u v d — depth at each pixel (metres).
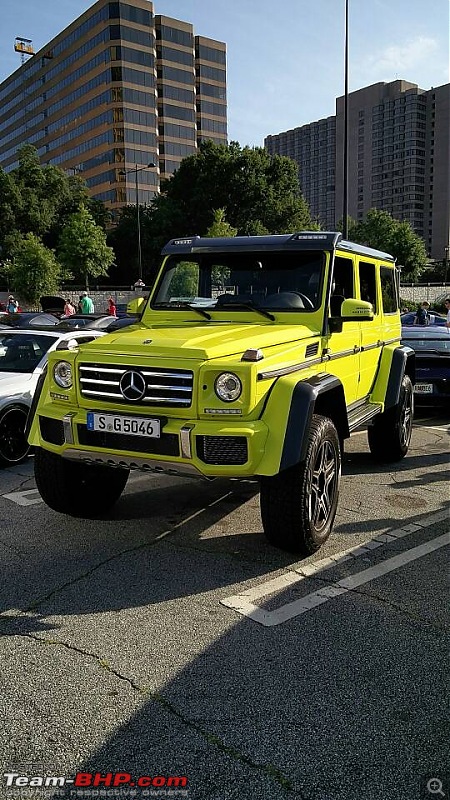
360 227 79.06
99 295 46.41
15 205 59.66
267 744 2.52
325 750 2.48
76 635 3.36
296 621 3.48
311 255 5.00
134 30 89.06
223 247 5.20
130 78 89.75
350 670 3.02
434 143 119.44
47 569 4.18
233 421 3.77
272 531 4.20
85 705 2.77
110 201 93.19
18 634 3.37
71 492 4.86
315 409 4.61
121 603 3.71
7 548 4.53
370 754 2.46
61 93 101.94
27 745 2.53
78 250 50.97
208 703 2.78
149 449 3.91
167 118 94.88
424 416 9.94
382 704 2.76
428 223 122.69
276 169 62.81
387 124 122.06
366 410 5.74
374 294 6.21
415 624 3.44
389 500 5.60
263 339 4.18
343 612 3.57
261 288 5.09
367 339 5.92
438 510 5.33
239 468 3.72
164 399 3.86
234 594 3.80
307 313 4.86
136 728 2.62
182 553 4.44
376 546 4.54
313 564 4.23
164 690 2.88
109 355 4.09
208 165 61.25
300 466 4.05
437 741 2.53
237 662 3.09
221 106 102.75
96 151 94.94
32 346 7.82
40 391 4.54
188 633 3.36
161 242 61.59
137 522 5.07
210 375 3.76
